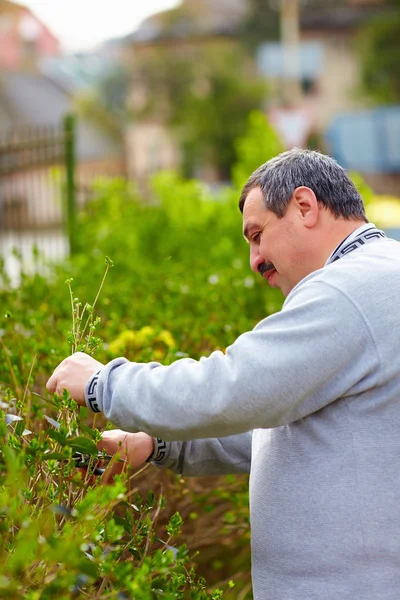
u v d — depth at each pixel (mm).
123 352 2643
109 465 1851
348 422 1797
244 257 5125
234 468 2242
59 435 1736
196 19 49562
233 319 3281
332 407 1814
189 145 42531
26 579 1548
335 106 44594
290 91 39406
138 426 1810
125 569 1603
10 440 1751
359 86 43719
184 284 3748
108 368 1860
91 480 1988
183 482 2668
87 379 1883
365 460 1788
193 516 2732
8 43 61906
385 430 1790
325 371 1738
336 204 1943
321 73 44781
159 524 2619
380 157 33031
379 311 1755
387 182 32844
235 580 3119
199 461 2211
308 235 1937
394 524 1789
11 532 1717
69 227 8133
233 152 42188
